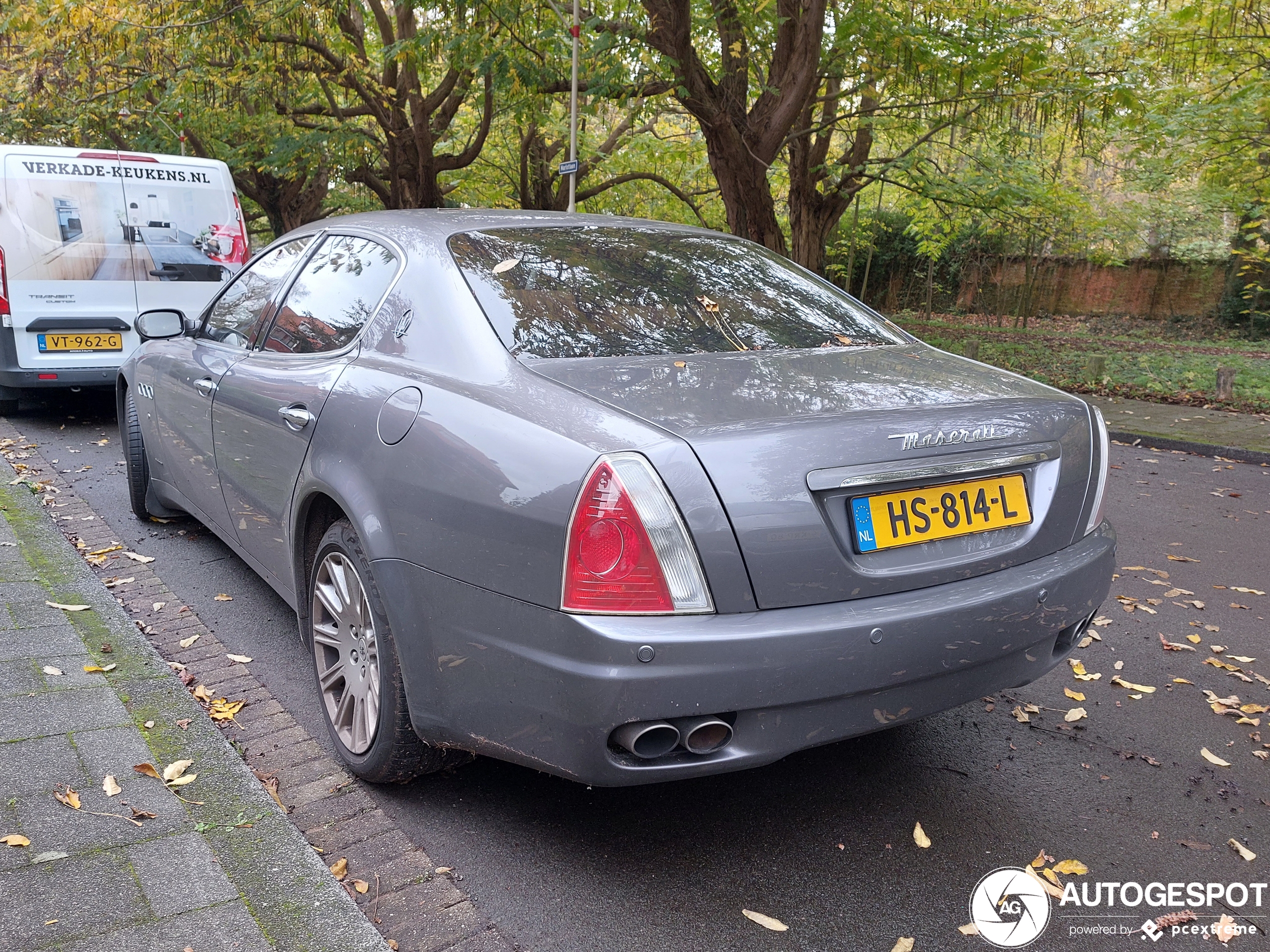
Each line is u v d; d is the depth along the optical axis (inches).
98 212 310.3
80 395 380.2
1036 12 504.1
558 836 97.3
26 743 105.1
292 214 1015.6
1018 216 662.5
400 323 107.2
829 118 602.5
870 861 94.7
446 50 531.8
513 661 82.7
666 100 668.1
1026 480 95.4
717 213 973.2
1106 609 172.4
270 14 546.0
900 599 84.7
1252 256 681.6
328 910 81.0
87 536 193.2
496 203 1069.8
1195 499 263.3
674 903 87.3
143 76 626.5
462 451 87.7
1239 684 140.9
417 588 90.8
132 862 85.7
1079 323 1021.2
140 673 124.1
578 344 99.0
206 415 149.5
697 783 109.0
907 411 89.0
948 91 546.0
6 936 75.5
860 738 121.6
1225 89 513.3
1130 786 110.8
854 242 1000.9
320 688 113.9
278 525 124.0
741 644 77.1
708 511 77.7
